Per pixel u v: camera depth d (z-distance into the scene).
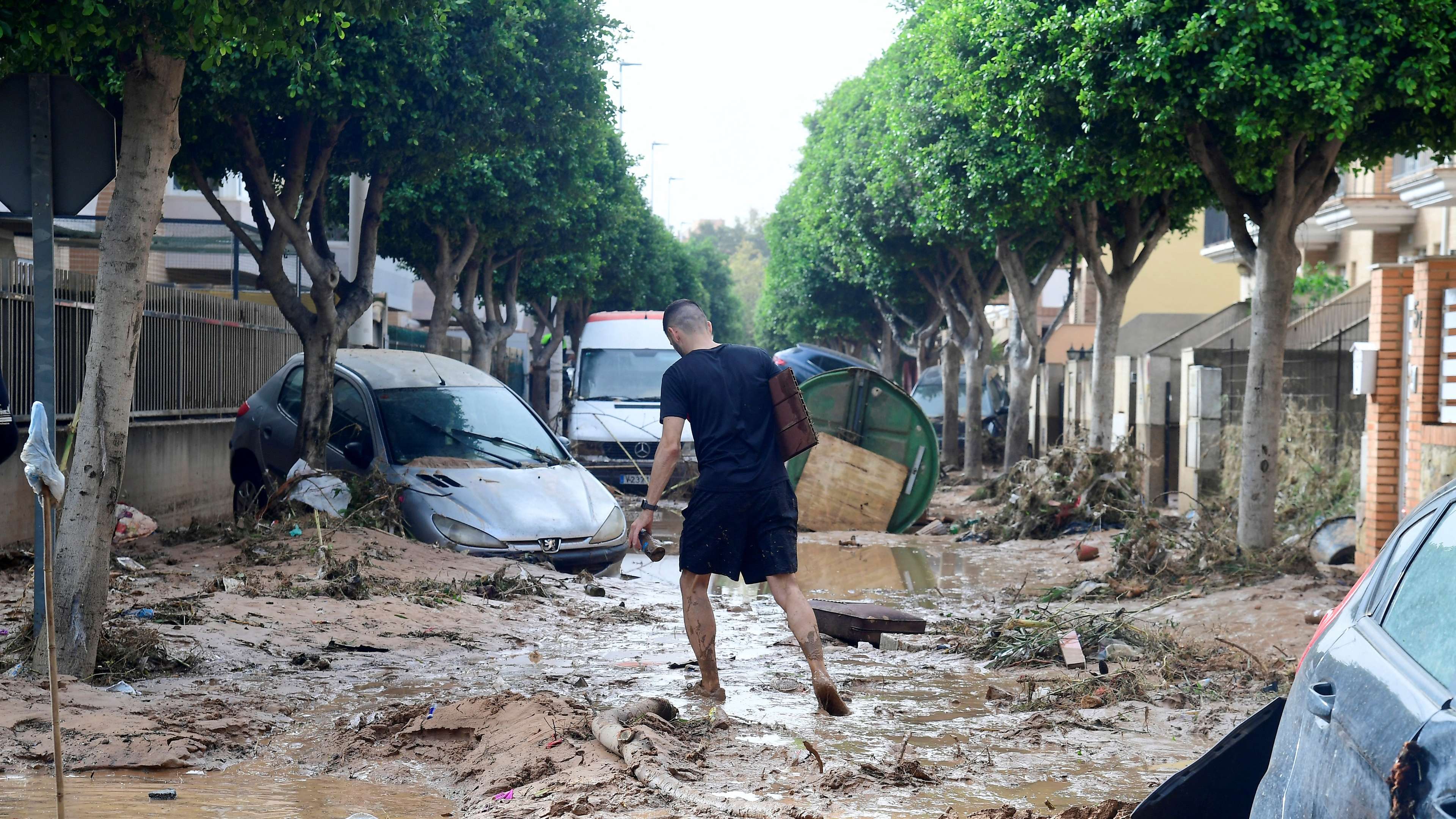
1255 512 11.49
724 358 6.49
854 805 4.56
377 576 10.09
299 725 5.72
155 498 14.09
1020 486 16.81
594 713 5.60
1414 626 2.63
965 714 6.32
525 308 42.16
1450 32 9.70
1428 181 19.45
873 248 28.14
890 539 16.61
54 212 6.40
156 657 6.77
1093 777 5.09
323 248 13.73
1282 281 11.44
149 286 14.16
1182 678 7.28
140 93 6.39
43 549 6.32
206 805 4.41
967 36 14.82
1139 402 20.84
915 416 17.94
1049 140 13.01
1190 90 10.62
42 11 7.29
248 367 17.42
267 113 13.12
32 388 11.58
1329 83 9.66
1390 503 11.36
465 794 4.68
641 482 21.06
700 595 6.58
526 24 15.19
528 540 11.82
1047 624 8.55
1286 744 2.85
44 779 4.64
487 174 22.11
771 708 6.35
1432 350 10.74
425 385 13.59
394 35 12.61
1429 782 2.05
